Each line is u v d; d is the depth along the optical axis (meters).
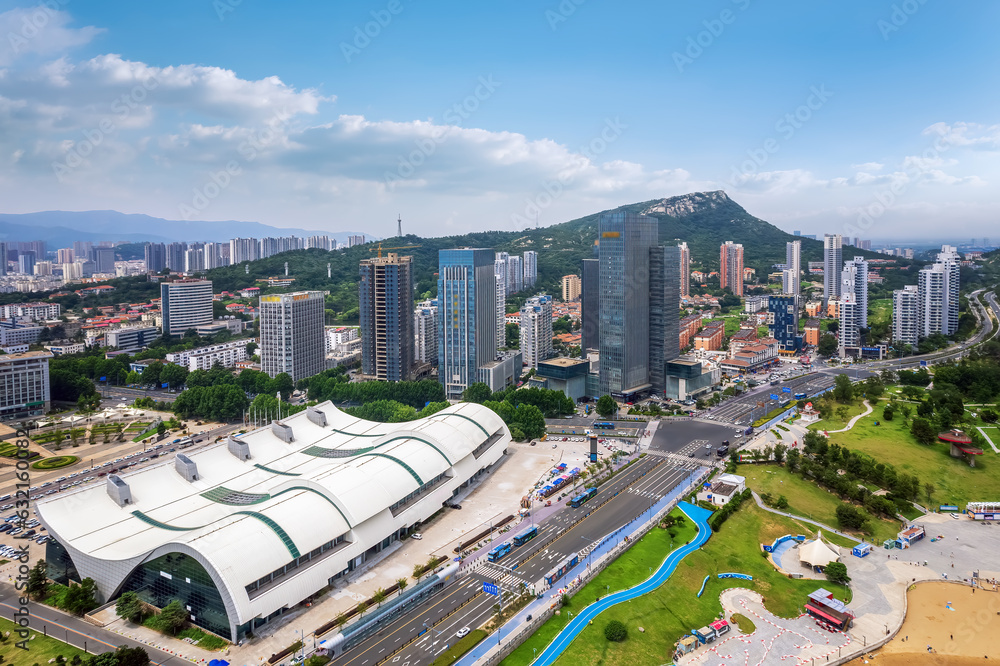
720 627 180.75
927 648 177.50
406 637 172.62
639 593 195.00
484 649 165.75
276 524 195.12
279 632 174.75
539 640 171.25
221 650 167.12
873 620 190.00
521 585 198.25
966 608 196.50
